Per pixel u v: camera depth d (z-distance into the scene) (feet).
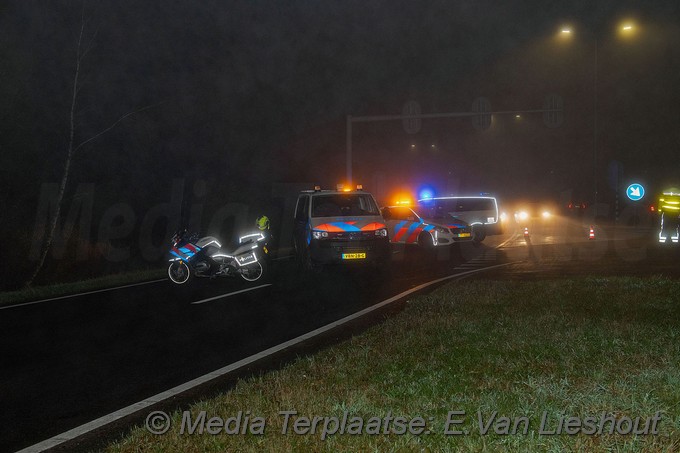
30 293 54.95
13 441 19.33
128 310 43.78
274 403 20.15
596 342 26.30
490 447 16.11
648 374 21.31
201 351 30.83
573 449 15.89
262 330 35.55
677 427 17.01
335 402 19.92
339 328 35.32
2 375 27.17
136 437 18.07
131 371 27.40
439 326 30.81
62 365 28.78
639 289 41.06
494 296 40.06
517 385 21.06
